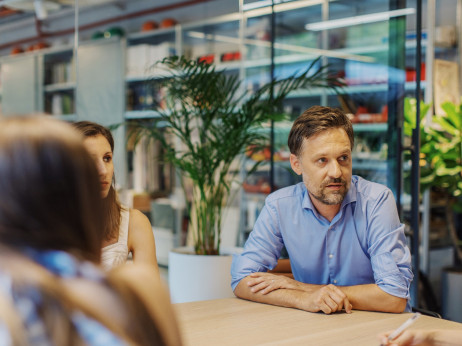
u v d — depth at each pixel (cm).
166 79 280
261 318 145
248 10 330
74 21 544
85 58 486
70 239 58
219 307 159
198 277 254
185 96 276
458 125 353
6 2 521
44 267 55
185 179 470
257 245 184
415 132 248
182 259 260
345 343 122
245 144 281
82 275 56
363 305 155
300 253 183
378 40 262
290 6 298
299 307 156
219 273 254
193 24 471
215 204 275
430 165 359
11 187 55
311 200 177
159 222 488
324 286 157
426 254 390
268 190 392
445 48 416
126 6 525
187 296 258
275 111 286
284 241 185
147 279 62
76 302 54
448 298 356
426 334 116
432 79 389
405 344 116
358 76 271
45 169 56
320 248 179
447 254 405
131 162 476
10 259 54
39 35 575
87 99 484
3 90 598
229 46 452
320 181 162
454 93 408
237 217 419
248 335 128
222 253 279
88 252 60
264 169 384
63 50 544
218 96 272
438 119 364
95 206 61
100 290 56
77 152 59
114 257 180
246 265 178
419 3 244
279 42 303
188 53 481
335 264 179
